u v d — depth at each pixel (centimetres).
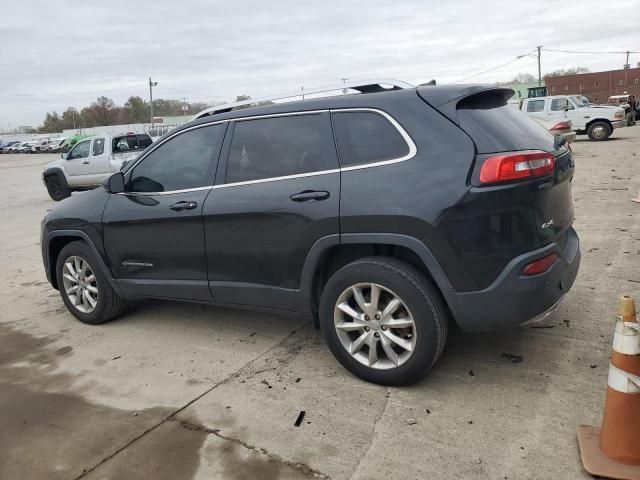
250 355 405
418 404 320
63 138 6781
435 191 308
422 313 317
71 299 507
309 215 345
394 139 328
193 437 305
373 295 332
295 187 355
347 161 342
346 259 361
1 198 1702
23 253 846
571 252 352
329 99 357
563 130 1659
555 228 330
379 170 328
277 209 359
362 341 343
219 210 386
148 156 443
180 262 420
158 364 403
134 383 376
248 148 386
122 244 452
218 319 487
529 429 288
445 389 334
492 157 302
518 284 304
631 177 1096
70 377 393
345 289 341
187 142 420
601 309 435
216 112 426
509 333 404
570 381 331
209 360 403
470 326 316
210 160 404
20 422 334
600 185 1031
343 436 295
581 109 2092
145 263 442
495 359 367
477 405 314
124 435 312
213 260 400
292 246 357
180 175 421
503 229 302
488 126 318
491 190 298
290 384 356
